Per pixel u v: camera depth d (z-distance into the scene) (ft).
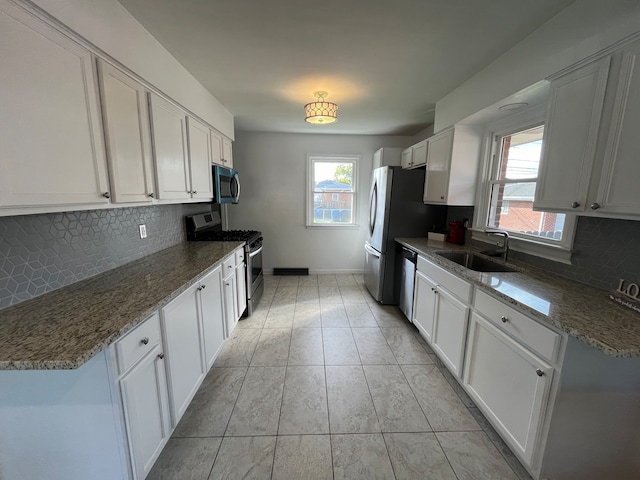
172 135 6.61
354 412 5.88
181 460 4.79
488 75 6.89
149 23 5.29
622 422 4.01
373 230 12.34
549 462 4.13
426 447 5.09
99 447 3.60
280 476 4.55
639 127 3.64
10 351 2.97
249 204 15.26
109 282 5.25
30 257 4.29
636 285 4.45
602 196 4.12
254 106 10.36
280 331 9.38
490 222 8.63
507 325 4.83
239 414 5.80
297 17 5.15
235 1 4.69
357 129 13.78
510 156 7.91
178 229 9.41
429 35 5.69
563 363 3.78
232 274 8.55
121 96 4.77
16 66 3.03
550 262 6.21
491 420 5.22
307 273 15.87
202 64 6.99
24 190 3.17
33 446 3.54
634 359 3.84
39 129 3.31
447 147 8.93
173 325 4.88
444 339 7.09
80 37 3.86
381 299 11.48
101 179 4.32
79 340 3.20
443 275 7.13
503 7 4.80
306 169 15.12
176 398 5.01
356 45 6.10
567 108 4.65
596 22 4.20
